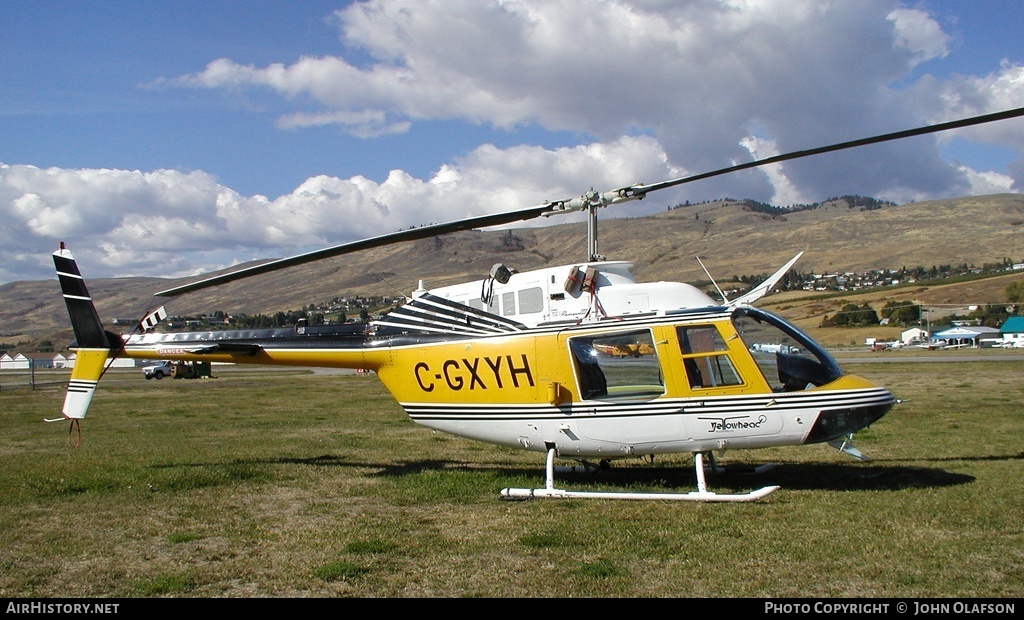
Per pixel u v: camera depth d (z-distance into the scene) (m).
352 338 10.55
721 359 8.48
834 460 10.68
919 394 21.48
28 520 7.91
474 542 6.78
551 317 10.84
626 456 8.90
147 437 15.44
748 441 8.41
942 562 5.86
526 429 9.18
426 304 10.15
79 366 11.88
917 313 104.25
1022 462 10.02
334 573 5.95
